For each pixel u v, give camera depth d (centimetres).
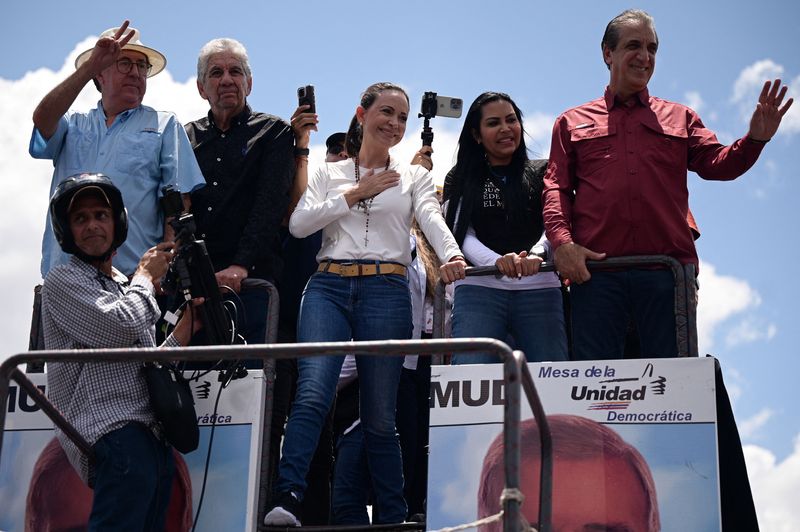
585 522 476
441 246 547
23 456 519
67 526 506
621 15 574
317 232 630
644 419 484
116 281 484
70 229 474
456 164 605
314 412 514
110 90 604
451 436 495
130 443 453
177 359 378
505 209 586
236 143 613
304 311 536
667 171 552
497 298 556
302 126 629
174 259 512
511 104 602
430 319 627
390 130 570
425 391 614
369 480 580
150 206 584
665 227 542
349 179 570
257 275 592
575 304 541
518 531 329
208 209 599
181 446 470
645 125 557
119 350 379
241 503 495
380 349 362
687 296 521
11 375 391
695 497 470
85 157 589
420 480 605
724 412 505
